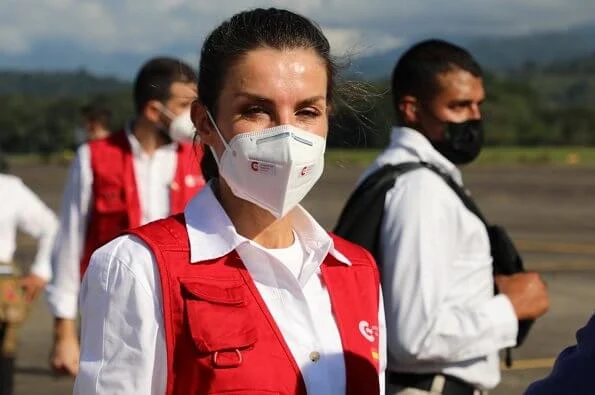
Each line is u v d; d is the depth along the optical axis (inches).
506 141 3924.7
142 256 92.4
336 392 97.1
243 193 96.0
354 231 142.3
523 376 346.3
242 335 91.5
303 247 101.9
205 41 99.0
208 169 104.0
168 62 205.9
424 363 139.1
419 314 136.1
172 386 90.8
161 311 91.2
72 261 208.7
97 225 209.8
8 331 237.3
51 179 1726.1
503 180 1632.6
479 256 144.7
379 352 103.5
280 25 96.0
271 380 91.8
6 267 237.1
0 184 239.3
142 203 210.2
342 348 99.3
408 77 154.3
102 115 434.3
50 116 3838.6
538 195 1266.0
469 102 154.3
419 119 154.9
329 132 114.1
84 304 94.7
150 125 211.3
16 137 3809.1
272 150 92.6
